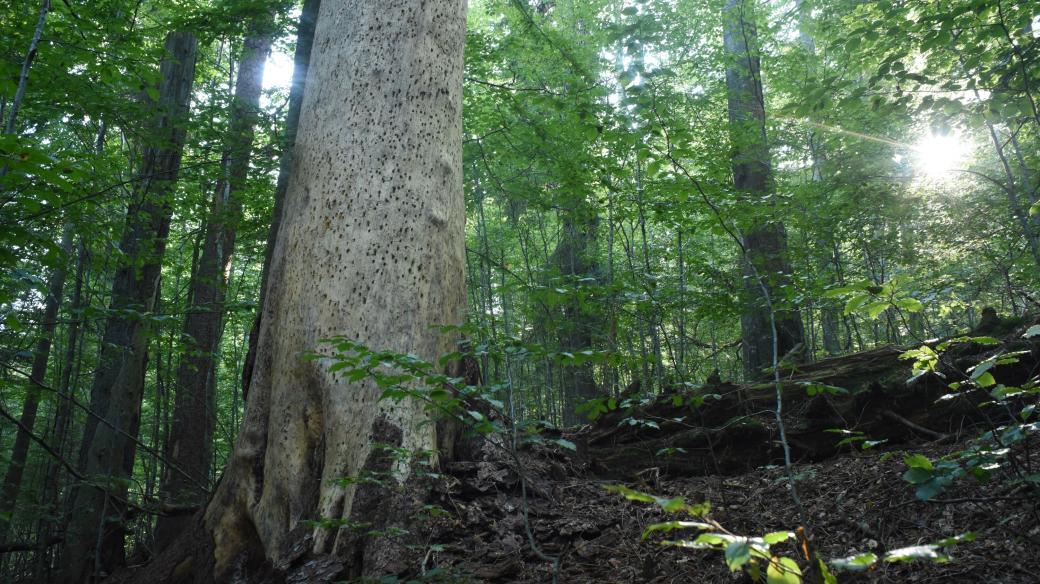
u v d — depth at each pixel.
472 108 9.35
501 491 4.02
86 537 6.33
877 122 7.55
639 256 11.94
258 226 8.67
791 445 4.88
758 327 9.68
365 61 4.48
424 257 4.21
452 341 4.29
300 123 4.64
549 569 3.32
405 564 3.36
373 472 3.33
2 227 3.31
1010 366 4.53
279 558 3.69
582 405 2.96
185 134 7.40
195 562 4.04
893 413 4.77
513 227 13.66
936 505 3.14
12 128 3.56
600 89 7.39
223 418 14.06
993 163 9.05
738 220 5.93
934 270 8.03
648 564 3.11
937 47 6.25
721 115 11.14
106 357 7.29
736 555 1.35
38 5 5.25
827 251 7.65
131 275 7.18
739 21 10.34
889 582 2.61
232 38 7.86
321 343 4.00
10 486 6.97
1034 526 2.63
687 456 5.08
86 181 5.12
